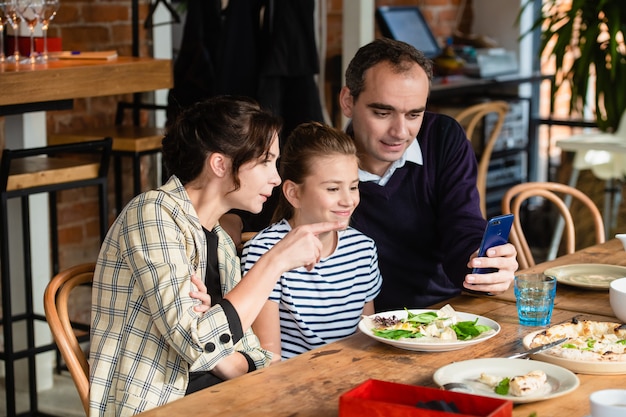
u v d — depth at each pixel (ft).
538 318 6.99
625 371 5.93
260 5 14.19
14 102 10.10
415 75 8.14
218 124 6.66
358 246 7.95
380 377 5.98
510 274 7.42
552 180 20.39
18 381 13.00
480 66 18.71
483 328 6.71
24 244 11.35
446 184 8.77
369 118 8.30
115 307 6.61
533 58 20.80
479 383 5.72
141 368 6.53
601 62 16.22
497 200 19.57
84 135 12.74
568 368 6.02
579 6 15.84
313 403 5.57
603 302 7.72
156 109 13.87
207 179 6.84
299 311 7.70
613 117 16.30
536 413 5.31
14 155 10.19
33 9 11.19
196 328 6.20
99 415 6.57
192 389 6.91
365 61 8.25
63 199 14.44
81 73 10.81
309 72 14.03
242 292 6.38
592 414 4.91
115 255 6.67
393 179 8.75
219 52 13.91
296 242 6.53
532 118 20.01
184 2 15.66
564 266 8.61
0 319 12.96
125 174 15.31
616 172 15.44
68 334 6.94
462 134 8.93
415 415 4.72
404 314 7.13
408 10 19.30
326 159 7.63
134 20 13.91
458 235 8.43
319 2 17.49
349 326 7.88
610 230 17.29
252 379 5.98
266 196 6.95
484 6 21.04
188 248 6.73
